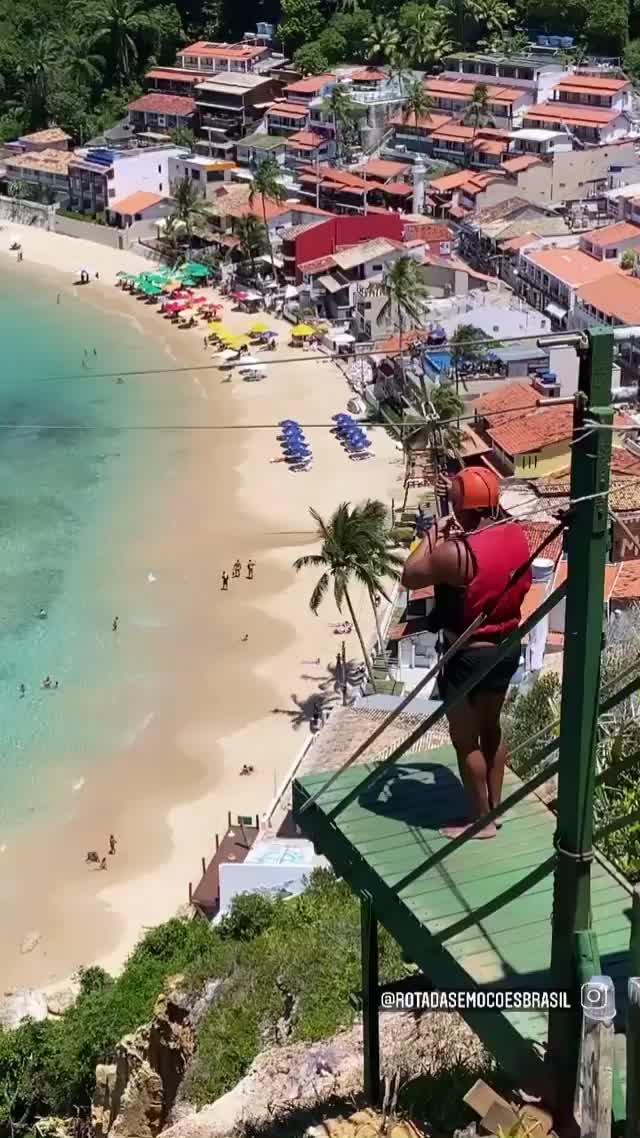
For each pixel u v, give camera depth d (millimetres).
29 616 82875
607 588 54688
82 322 141625
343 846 15000
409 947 13906
